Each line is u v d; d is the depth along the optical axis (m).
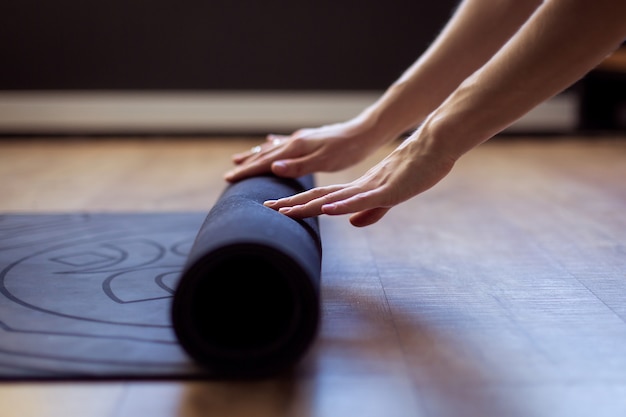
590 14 0.86
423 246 1.40
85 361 0.88
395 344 0.95
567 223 1.58
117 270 1.21
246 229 0.89
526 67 0.92
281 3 3.23
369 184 1.05
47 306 1.04
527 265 1.27
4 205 1.75
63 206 1.74
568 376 0.86
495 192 1.93
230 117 3.32
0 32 3.18
